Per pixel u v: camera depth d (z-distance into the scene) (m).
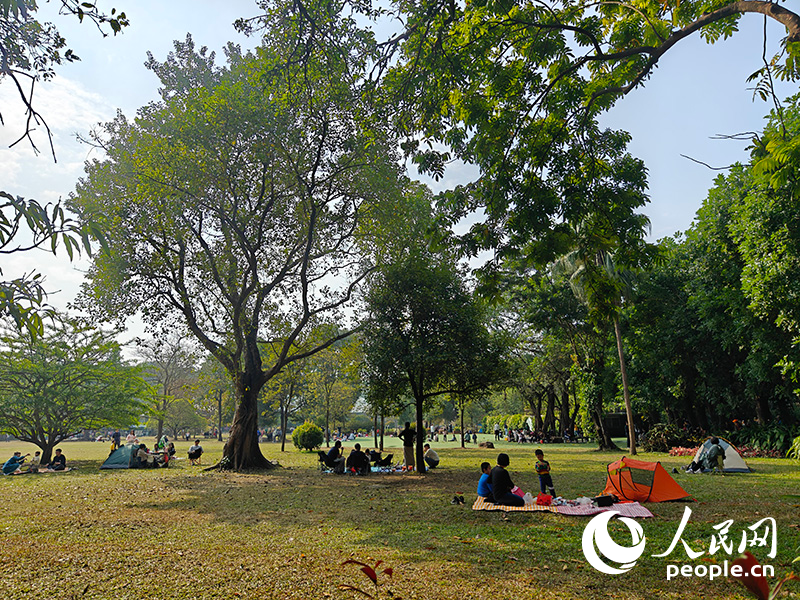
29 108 3.96
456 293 19.94
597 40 8.02
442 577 6.19
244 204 21.45
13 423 25.05
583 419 41.66
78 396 25.83
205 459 28.86
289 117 18.28
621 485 11.77
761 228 18.81
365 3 8.16
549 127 9.10
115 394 26.77
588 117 8.84
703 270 25.17
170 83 22.06
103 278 20.64
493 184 9.20
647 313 29.97
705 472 17.80
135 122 19.83
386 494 13.92
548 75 8.78
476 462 24.98
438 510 11.05
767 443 25.22
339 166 20.23
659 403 31.58
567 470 19.69
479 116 8.95
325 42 8.83
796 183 7.09
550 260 9.29
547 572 6.36
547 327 33.53
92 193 19.95
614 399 34.47
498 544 7.79
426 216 20.64
